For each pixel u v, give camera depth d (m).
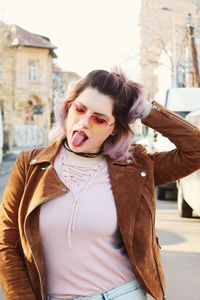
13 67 32.44
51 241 2.11
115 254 2.14
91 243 2.11
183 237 7.92
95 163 2.23
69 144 2.20
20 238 2.16
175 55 30.28
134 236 2.13
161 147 11.88
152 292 2.15
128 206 2.14
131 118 2.23
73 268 2.11
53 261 2.12
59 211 2.10
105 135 2.18
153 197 2.22
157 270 2.20
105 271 2.13
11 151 37.69
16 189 2.20
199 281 5.57
